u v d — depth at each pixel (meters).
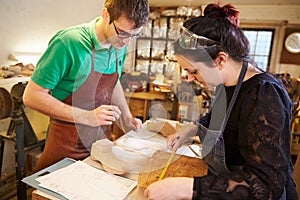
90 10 2.75
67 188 0.86
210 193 0.67
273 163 0.63
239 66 0.80
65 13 2.52
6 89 1.94
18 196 1.96
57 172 0.96
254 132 0.67
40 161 1.32
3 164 2.22
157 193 0.70
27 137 2.09
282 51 4.25
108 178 0.93
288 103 0.71
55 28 2.48
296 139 2.92
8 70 2.07
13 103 1.85
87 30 1.18
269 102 0.68
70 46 1.14
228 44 0.77
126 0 0.97
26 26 2.26
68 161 1.07
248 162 0.67
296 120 2.83
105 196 0.83
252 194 0.63
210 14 0.82
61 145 1.19
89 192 0.85
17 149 1.90
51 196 0.82
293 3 4.00
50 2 2.38
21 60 2.28
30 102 1.17
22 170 1.95
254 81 0.74
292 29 4.14
